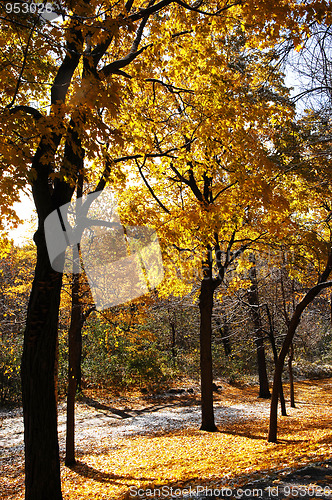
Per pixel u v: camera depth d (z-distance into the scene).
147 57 6.87
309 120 6.99
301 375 27.42
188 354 29.77
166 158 9.18
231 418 14.67
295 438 10.04
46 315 5.56
